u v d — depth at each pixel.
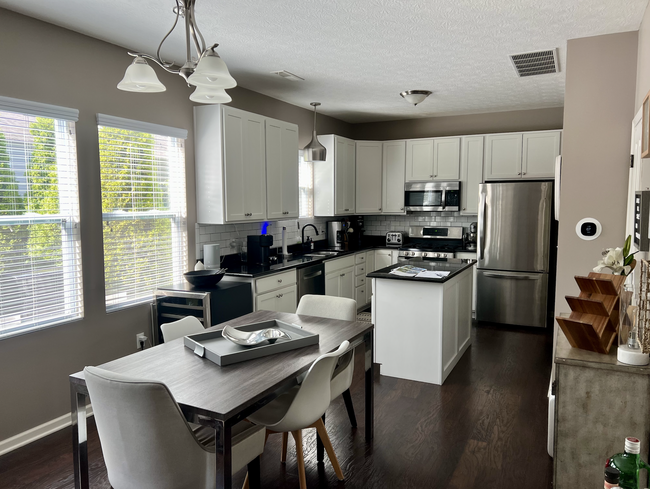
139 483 1.75
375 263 6.58
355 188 6.61
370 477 2.53
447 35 3.30
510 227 5.57
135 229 3.70
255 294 4.13
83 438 2.05
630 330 2.11
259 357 2.23
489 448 2.81
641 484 1.30
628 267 2.30
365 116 6.52
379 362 4.04
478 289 5.80
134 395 1.62
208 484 1.80
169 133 3.92
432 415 3.25
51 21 3.01
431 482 2.47
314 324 2.82
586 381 2.07
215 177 4.13
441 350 3.77
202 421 1.71
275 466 2.66
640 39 3.09
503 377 3.95
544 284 5.47
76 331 3.26
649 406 1.99
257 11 2.88
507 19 3.02
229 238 4.75
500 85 4.75
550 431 2.70
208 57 1.88
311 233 6.34
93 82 3.32
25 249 2.95
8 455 2.82
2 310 2.84
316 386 2.15
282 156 4.96
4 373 2.86
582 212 3.40
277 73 4.28
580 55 3.35
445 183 6.20
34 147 2.97
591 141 3.35
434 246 6.44
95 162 3.35
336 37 3.34
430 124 6.60
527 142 5.78
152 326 3.85
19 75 2.87
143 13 2.89
